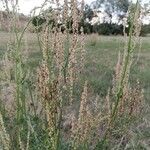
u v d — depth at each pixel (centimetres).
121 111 340
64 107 323
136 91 364
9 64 345
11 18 306
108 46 2456
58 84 276
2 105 366
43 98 279
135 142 454
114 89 340
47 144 288
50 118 273
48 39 292
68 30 314
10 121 355
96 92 855
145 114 603
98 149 330
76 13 311
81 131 312
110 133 339
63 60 306
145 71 1289
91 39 2455
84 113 312
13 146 312
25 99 338
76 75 326
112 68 1327
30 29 318
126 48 298
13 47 327
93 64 1431
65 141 379
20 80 303
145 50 2419
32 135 335
